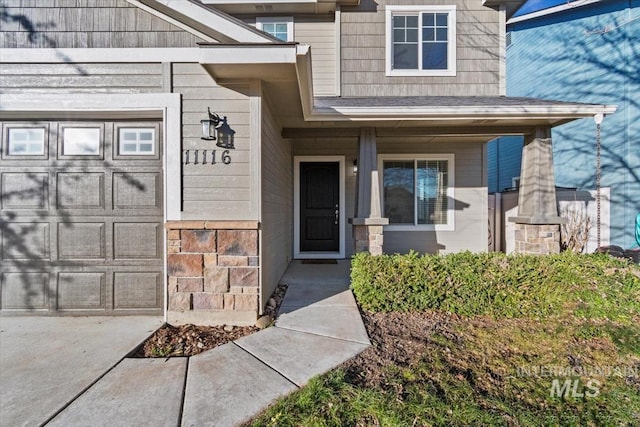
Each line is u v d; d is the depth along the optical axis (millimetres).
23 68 3162
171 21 3176
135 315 3385
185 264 3207
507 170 10172
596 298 3420
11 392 2059
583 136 7992
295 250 6852
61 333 2957
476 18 6598
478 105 4770
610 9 7473
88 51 3176
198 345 2764
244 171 3238
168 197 3207
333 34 6684
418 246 6926
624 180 7266
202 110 3230
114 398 2002
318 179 7004
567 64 8289
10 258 3354
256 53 2859
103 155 3371
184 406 1929
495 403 1979
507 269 3559
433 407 1919
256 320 3195
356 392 2045
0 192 3340
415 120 4883
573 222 6988
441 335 2934
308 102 4004
